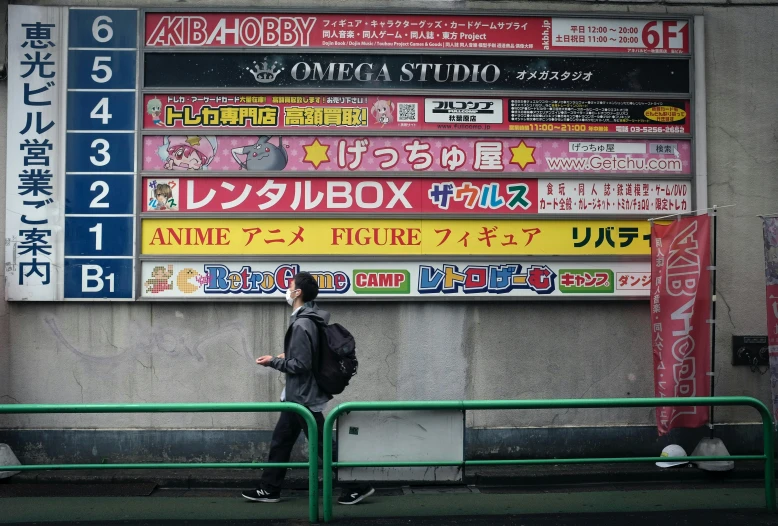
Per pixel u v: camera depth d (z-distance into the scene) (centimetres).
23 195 684
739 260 722
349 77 702
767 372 722
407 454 545
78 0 695
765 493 565
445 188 703
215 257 688
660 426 659
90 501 599
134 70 693
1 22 688
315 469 527
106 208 687
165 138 695
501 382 706
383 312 701
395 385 699
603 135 712
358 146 701
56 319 688
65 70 689
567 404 525
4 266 684
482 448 700
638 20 718
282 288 691
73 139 688
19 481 652
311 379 565
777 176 727
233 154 696
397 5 709
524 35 712
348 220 698
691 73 719
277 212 693
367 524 532
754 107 729
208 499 609
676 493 629
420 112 705
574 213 708
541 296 703
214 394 691
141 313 691
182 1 700
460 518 551
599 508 582
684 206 716
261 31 700
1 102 688
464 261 700
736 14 730
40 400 684
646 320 717
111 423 687
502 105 709
